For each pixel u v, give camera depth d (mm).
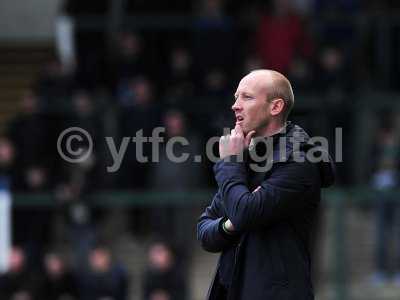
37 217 40438
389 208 41250
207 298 17906
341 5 52781
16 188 42375
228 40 49344
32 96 46812
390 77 51750
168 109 47062
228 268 17625
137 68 49594
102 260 39688
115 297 39562
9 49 53156
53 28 53656
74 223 40469
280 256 17219
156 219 40781
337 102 48094
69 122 45344
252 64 48281
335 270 41000
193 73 49344
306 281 17281
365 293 41031
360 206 41281
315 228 40781
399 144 46625
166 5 52031
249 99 17297
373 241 41312
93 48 52125
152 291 39906
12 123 44688
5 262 39719
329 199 41062
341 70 49031
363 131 48469
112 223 41188
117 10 52156
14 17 54219
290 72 48562
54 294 39594
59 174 42781
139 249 41156
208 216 18078
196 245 41250
